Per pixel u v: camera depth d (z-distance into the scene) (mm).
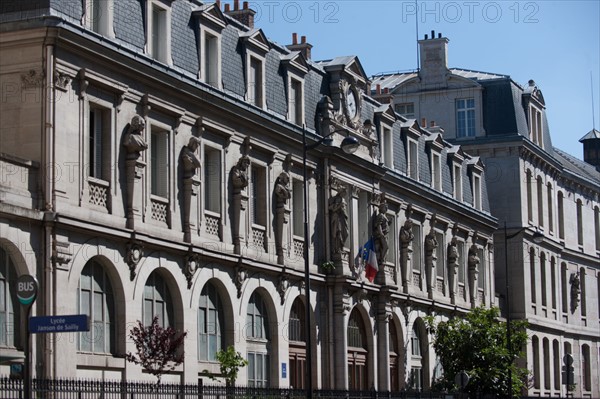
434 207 77000
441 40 95125
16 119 42812
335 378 61625
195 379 50094
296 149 59531
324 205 62312
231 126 53688
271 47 58312
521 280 92125
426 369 74000
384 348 67375
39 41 42594
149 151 48094
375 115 69875
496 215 92750
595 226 112750
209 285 52281
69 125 43500
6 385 34750
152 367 46438
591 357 108500
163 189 49188
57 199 42594
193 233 50438
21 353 41562
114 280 45844
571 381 81062
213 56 53062
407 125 73938
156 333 44969
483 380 68938
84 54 44094
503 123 93125
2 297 41094
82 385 37500
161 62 49094
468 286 82812
